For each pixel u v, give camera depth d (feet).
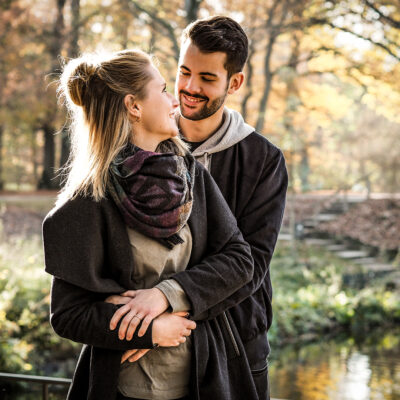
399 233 50.29
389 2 39.42
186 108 5.86
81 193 5.03
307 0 41.63
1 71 54.34
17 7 53.47
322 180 88.94
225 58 5.65
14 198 57.67
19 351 19.83
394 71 42.60
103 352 5.05
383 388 22.35
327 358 27.17
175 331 4.95
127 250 5.03
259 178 6.05
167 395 5.10
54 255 4.96
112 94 5.10
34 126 64.44
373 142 65.62
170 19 49.03
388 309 35.53
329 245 50.08
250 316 5.75
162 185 4.91
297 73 45.62
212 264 5.19
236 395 5.49
